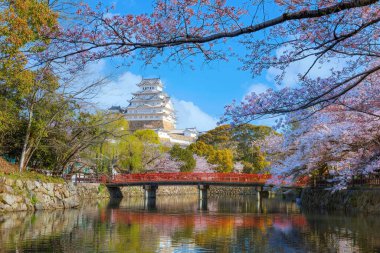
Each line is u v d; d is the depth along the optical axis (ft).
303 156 70.54
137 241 41.60
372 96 32.04
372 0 15.74
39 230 47.16
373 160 54.44
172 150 165.17
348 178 63.93
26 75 50.31
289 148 79.71
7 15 42.32
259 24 17.10
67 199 83.41
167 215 71.77
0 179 65.36
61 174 92.43
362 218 62.44
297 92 23.02
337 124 53.98
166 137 244.63
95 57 20.30
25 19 43.45
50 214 66.39
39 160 88.84
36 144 78.69
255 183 120.98
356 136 51.44
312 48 20.79
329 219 61.77
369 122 45.93
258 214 74.18
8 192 65.77
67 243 39.27
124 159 140.15
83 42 19.07
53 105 76.79
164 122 269.23
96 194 118.01
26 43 44.32
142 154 151.84
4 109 68.08
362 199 72.38
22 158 75.46
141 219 63.62
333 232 47.78
